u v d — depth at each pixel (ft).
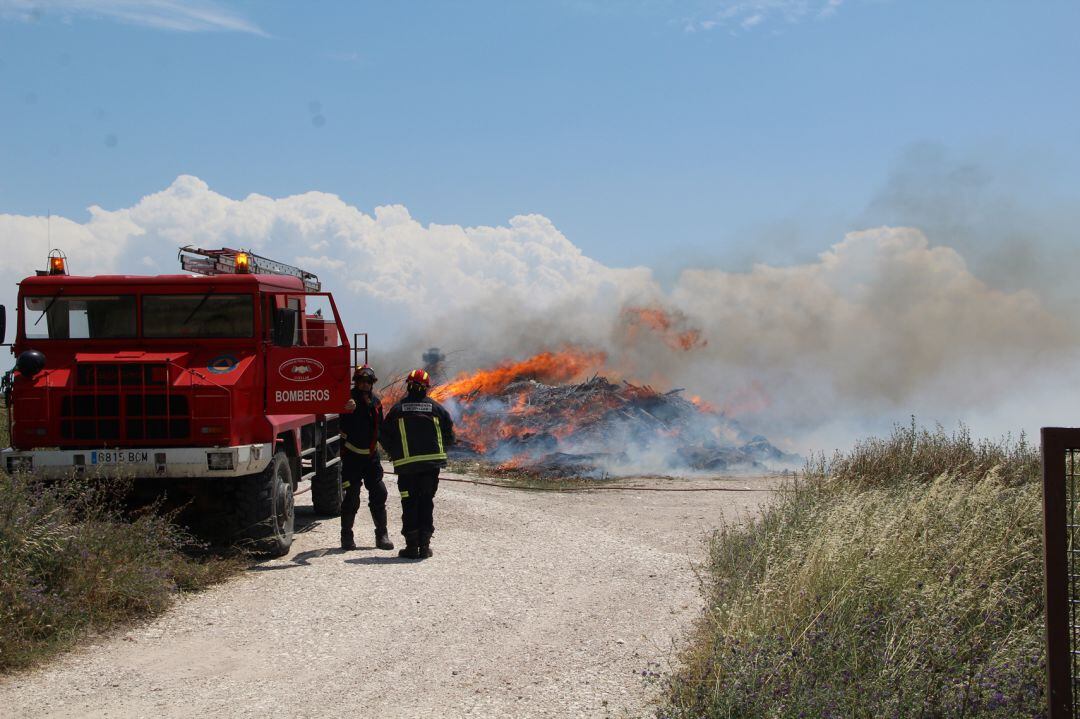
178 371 30.63
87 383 29.96
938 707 14.94
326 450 40.45
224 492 31.94
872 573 19.95
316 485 41.75
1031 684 15.56
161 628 23.47
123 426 29.86
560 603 25.94
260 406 32.24
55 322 32.53
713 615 21.59
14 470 28.50
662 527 39.75
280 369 32.73
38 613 21.85
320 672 20.11
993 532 23.25
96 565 24.61
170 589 26.43
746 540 30.37
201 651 21.63
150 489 31.81
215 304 32.60
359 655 21.29
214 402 30.04
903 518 23.70
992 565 20.57
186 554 31.12
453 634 22.93
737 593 22.61
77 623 22.71
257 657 21.18
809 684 15.47
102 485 28.66
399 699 18.35
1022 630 18.06
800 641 17.56
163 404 30.09
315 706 17.99
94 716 17.38
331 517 41.91
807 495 35.14
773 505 36.60
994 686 15.35
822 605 18.94
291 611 25.12
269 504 31.73
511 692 18.69
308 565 31.07
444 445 32.50
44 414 29.81
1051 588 12.51
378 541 34.06
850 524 23.89
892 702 14.73
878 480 40.32
